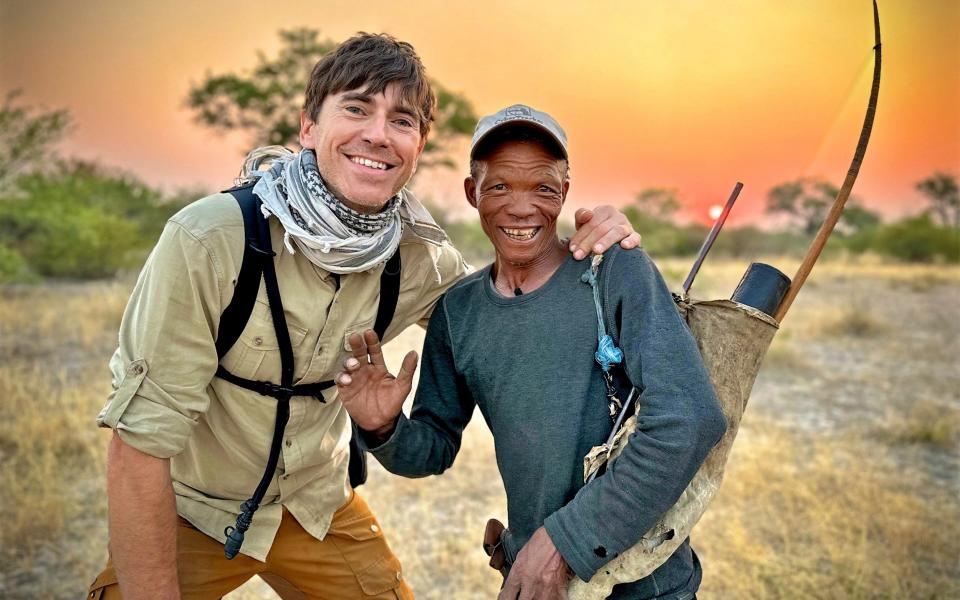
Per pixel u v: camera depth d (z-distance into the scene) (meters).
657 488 1.65
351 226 1.93
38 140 14.00
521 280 1.96
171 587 1.91
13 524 3.88
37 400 5.72
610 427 1.82
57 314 9.50
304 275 1.97
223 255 1.86
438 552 3.88
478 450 5.23
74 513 4.14
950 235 21.42
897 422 6.03
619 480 1.68
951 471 5.10
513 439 1.87
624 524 1.67
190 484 2.15
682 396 1.66
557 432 1.82
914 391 7.09
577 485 1.84
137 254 14.50
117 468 1.83
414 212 2.08
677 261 19.67
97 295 10.53
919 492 4.68
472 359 1.95
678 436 1.63
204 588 2.15
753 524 4.21
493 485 4.72
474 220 19.23
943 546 3.93
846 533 4.03
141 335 1.81
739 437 5.65
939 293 14.11
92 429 5.25
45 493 4.15
